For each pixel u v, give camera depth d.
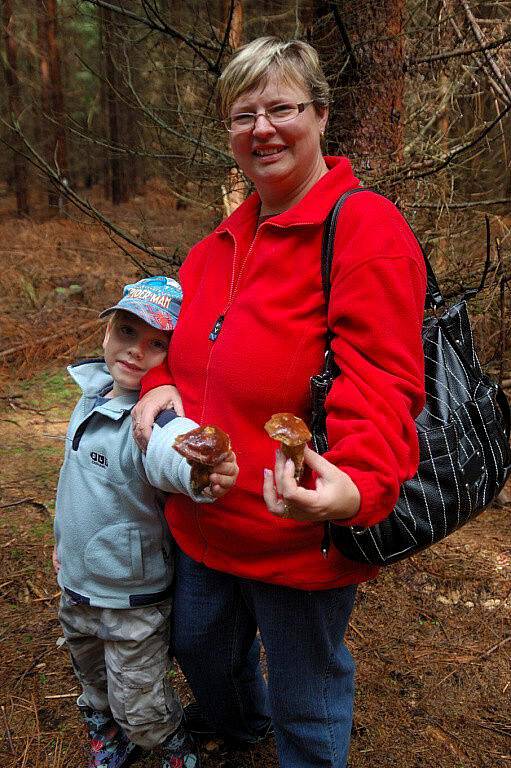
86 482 1.77
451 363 1.62
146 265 3.61
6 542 3.36
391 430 1.29
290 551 1.58
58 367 6.20
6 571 3.13
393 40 3.02
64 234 9.77
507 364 4.00
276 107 1.47
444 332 1.66
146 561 1.79
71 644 1.92
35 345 6.35
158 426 1.60
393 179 3.09
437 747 2.21
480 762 2.15
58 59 7.23
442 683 2.48
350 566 1.57
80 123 3.64
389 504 1.31
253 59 1.46
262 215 1.64
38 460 4.35
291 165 1.52
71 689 2.46
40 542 3.36
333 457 1.30
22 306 7.44
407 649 2.67
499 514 3.64
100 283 7.90
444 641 2.71
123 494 1.74
